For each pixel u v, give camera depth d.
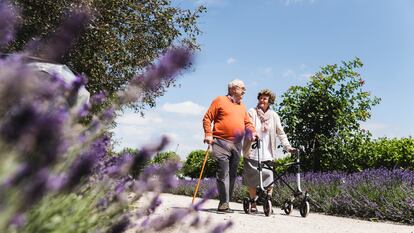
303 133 12.49
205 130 6.70
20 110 0.85
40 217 1.39
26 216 1.28
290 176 11.09
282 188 10.21
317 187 9.67
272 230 5.33
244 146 7.31
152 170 1.81
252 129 7.08
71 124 1.48
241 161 15.26
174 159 1.84
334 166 12.40
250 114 7.50
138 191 1.83
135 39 13.53
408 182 8.73
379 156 12.06
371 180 9.22
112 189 1.94
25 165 0.93
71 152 1.46
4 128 0.85
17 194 0.96
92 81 12.37
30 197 0.95
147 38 13.85
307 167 12.42
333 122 12.31
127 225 1.96
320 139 12.27
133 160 1.47
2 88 0.83
